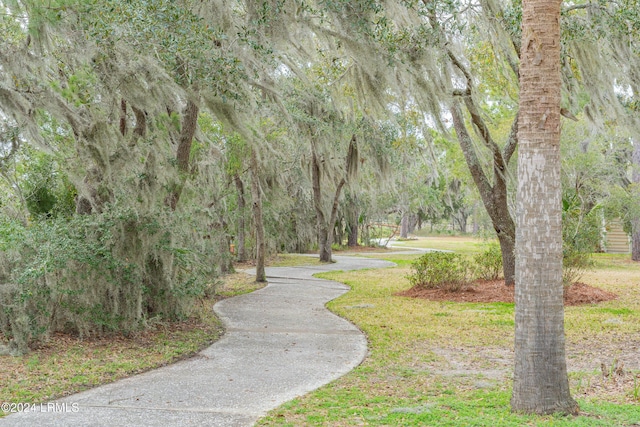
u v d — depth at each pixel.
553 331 4.97
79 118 8.65
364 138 22.70
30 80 8.83
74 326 8.73
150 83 9.09
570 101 13.02
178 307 9.95
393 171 23.50
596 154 20.77
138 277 8.72
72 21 7.76
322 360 7.55
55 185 11.36
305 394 5.88
